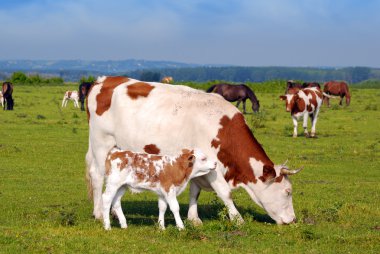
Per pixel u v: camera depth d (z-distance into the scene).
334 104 47.50
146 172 9.77
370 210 12.02
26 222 10.44
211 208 12.51
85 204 12.65
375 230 10.31
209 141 10.69
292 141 24.41
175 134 10.79
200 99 10.95
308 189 14.77
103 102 11.45
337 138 25.69
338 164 18.84
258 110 38.75
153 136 10.86
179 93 11.09
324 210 11.74
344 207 12.12
